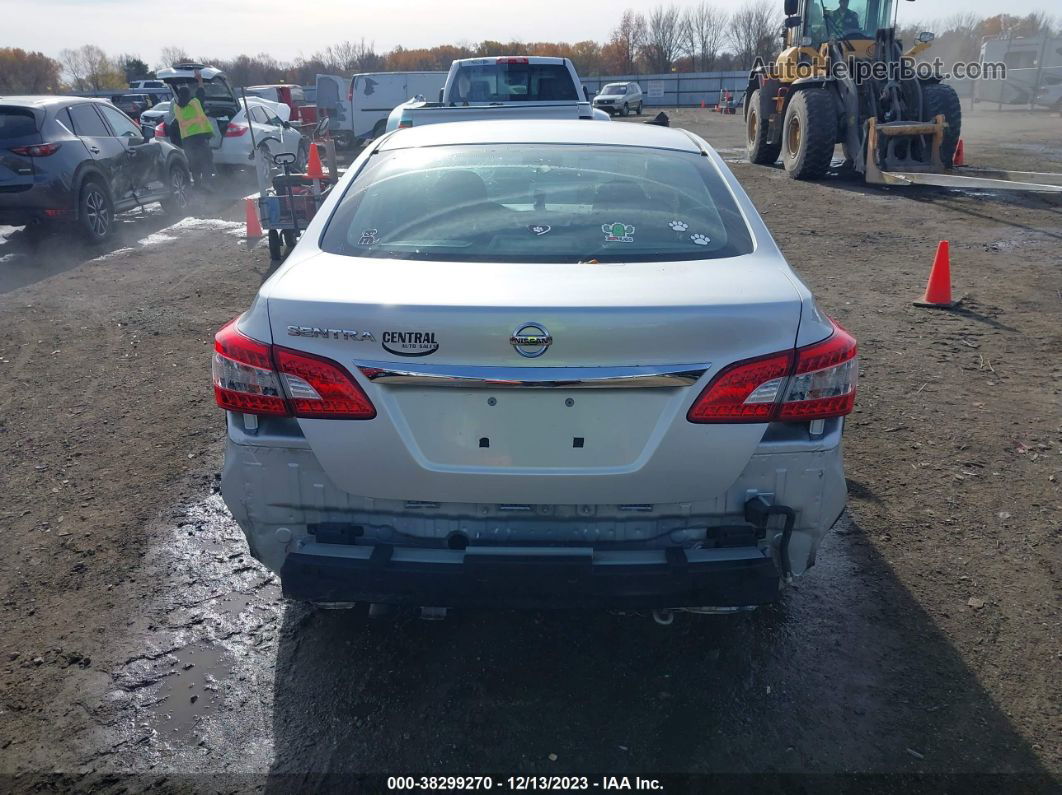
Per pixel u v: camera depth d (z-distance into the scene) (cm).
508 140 324
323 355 219
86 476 404
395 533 236
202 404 491
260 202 809
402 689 263
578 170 301
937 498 380
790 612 302
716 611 241
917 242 928
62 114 932
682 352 214
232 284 773
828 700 259
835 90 1342
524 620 297
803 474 230
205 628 292
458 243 260
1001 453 422
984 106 3622
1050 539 346
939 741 243
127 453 429
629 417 219
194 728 247
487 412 219
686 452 220
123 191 1019
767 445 226
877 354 565
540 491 223
